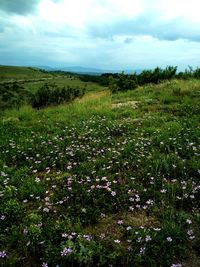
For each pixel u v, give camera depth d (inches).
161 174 359.9
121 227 269.0
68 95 1073.5
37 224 268.8
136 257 225.1
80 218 280.2
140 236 248.4
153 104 803.4
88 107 835.4
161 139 473.7
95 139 513.3
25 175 379.9
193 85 939.3
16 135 583.2
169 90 948.6
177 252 233.1
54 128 621.0
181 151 422.3
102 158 414.6
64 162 412.8
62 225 265.3
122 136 530.6
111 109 797.9
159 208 295.4
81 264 222.7
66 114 779.4
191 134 498.0
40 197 327.9
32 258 236.1
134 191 320.2
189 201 301.1
